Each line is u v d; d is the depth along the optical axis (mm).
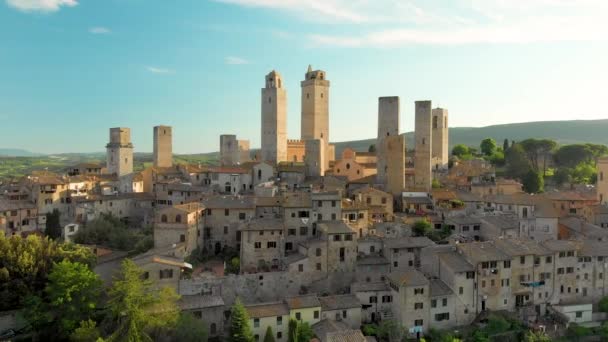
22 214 141875
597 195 159625
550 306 107875
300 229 120938
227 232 127562
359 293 102938
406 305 99125
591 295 112250
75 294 91812
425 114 173875
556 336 100000
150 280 96438
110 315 89688
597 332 101500
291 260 110562
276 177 175000
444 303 102000
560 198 153250
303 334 90438
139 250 121250
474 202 153000
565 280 110625
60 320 91062
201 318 94250
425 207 155125
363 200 148500
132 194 159750
